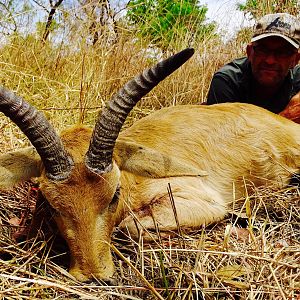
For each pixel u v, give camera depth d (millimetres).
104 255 988
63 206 989
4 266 1021
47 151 995
